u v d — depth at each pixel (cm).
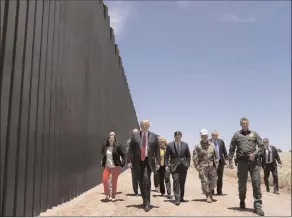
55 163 771
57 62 792
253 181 858
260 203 849
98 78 1415
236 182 2039
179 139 970
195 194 1257
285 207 1095
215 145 1230
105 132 1597
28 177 611
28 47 613
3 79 532
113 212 761
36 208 646
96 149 1334
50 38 739
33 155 633
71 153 922
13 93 559
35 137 647
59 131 806
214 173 1030
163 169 1095
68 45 900
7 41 545
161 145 1102
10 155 548
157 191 1237
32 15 632
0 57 530
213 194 1261
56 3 787
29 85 617
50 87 738
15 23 571
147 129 812
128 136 3123
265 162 1609
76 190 968
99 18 1462
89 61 1214
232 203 1026
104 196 1001
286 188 1753
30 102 622
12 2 562
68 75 895
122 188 1243
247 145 863
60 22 822
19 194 575
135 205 856
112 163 923
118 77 2275
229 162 902
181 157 964
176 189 939
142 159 796
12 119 555
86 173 1126
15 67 565
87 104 1164
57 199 782
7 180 538
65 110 862
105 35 1655
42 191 681
